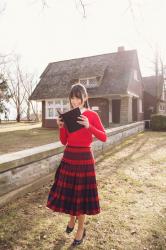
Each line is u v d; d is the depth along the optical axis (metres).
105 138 3.25
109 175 6.70
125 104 25.20
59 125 3.38
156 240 3.50
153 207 4.59
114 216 4.22
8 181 4.54
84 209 3.27
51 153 5.88
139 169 7.37
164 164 8.02
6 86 29.30
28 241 3.42
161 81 32.38
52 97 27.80
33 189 5.21
